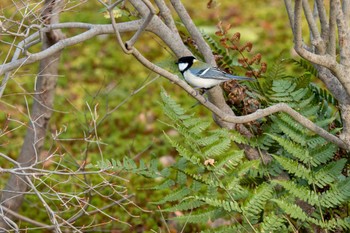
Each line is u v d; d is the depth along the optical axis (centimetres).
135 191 1444
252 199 796
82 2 1006
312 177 823
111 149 1636
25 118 1764
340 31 803
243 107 942
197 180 836
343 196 812
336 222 813
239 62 970
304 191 807
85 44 2216
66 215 1351
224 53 985
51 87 1192
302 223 857
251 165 826
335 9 779
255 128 926
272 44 2131
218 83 917
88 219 1351
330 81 874
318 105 917
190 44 995
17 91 1884
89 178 1459
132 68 2070
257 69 1013
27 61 836
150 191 1446
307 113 896
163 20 1015
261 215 865
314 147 855
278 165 895
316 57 789
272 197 878
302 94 910
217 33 960
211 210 834
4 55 2025
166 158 1598
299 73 1941
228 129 925
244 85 977
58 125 1730
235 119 809
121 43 741
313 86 968
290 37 2186
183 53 941
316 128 841
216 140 866
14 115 1772
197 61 938
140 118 1789
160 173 902
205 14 2358
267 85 949
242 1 2483
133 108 1839
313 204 805
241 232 821
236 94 925
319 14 832
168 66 985
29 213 1373
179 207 856
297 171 823
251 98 952
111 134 1719
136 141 1683
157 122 1777
